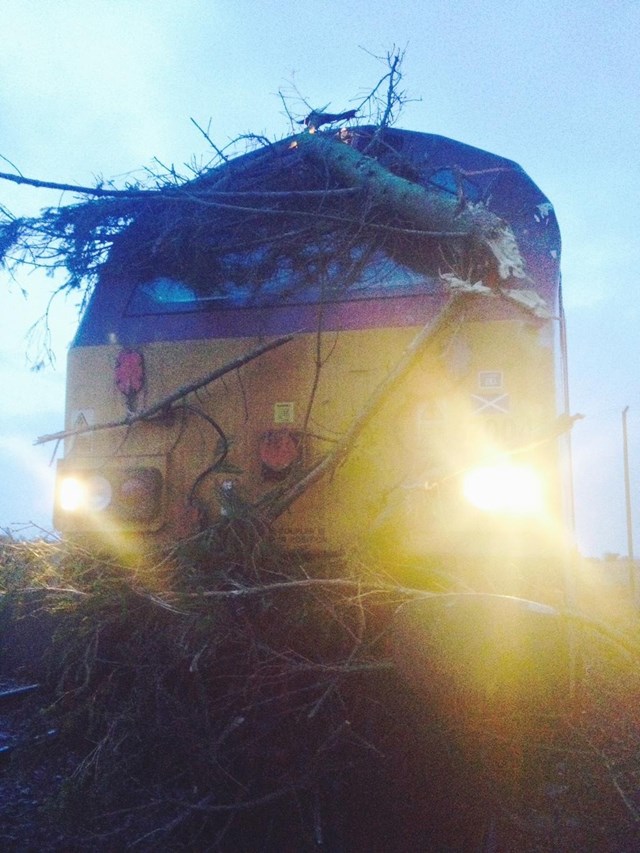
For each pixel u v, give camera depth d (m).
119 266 6.19
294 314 5.70
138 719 4.17
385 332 5.48
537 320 5.25
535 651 4.06
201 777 4.17
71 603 4.71
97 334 6.09
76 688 4.73
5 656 5.46
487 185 5.93
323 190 5.89
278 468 5.31
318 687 4.13
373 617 4.45
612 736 5.29
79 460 5.88
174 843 4.02
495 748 4.34
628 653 4.72
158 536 5.52
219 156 6.33
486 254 5.20
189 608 4.21
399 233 5.61
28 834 4.09
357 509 5.17
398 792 4.32
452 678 4.02
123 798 4.11
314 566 4.79
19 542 5.50
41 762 4.68
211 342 5.78
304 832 3.96
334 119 6.34
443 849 4.27
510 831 4.44
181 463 5.62
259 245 5.91
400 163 6.01
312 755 4.09
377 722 4.26
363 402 5.41
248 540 4.66
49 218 6.39
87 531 5.48
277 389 5.55
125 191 6.00
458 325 5.14
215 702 4.32
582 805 4.69
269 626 4.36
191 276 5.96
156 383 5.83
